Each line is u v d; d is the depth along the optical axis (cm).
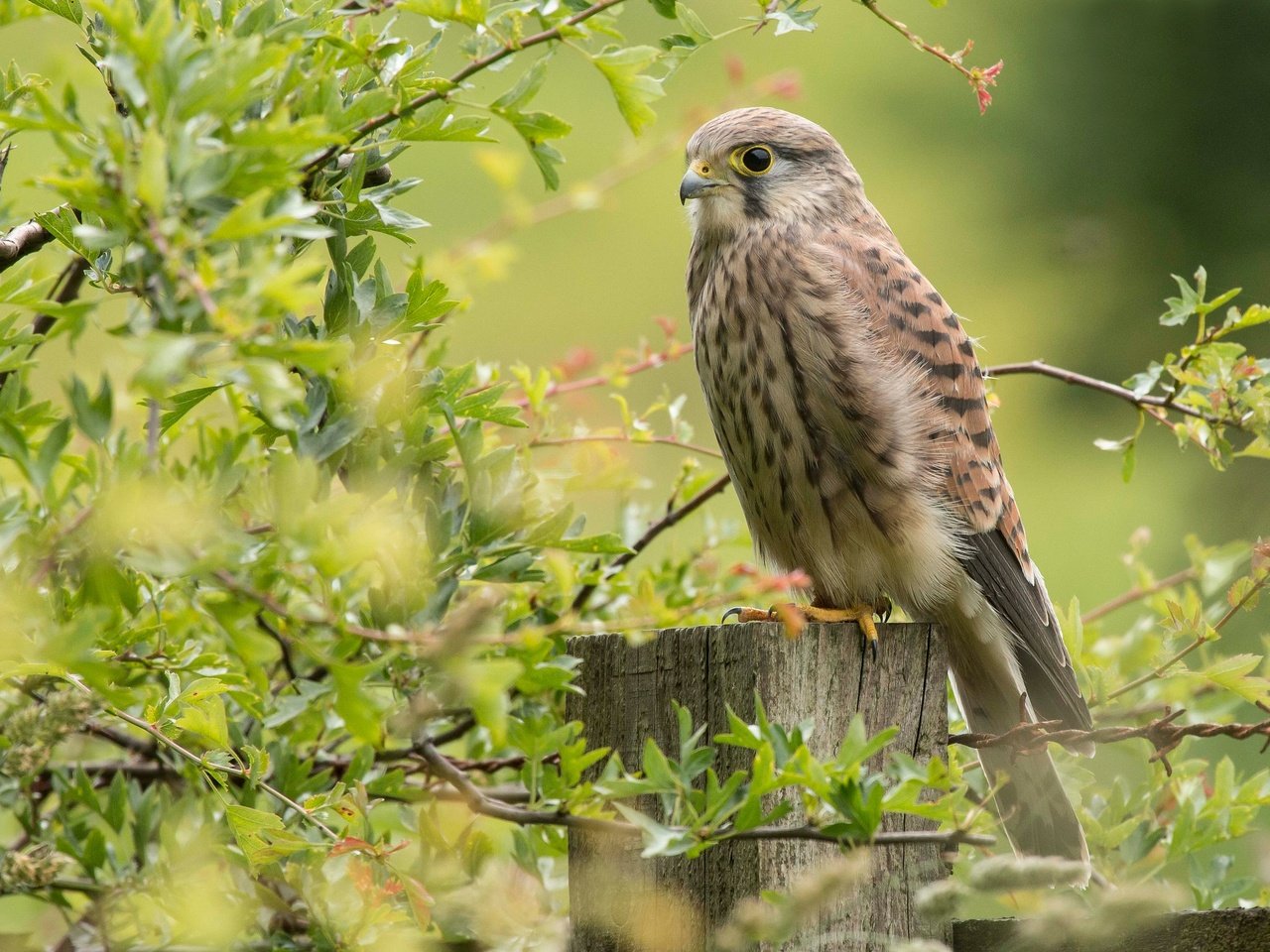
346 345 365
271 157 349
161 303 334
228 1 446
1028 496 1262
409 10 448
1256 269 1243
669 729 503
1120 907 359
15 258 468
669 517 667
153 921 548
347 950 479
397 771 555
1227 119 1262
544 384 627
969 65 1371
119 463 384
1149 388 655
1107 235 1280
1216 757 1018
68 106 351
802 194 743
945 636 701
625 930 497
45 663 399
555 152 465
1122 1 1288
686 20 481
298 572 439
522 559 452
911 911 489
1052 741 525
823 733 493
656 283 1470
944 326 711
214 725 461
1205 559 681
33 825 560
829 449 681
